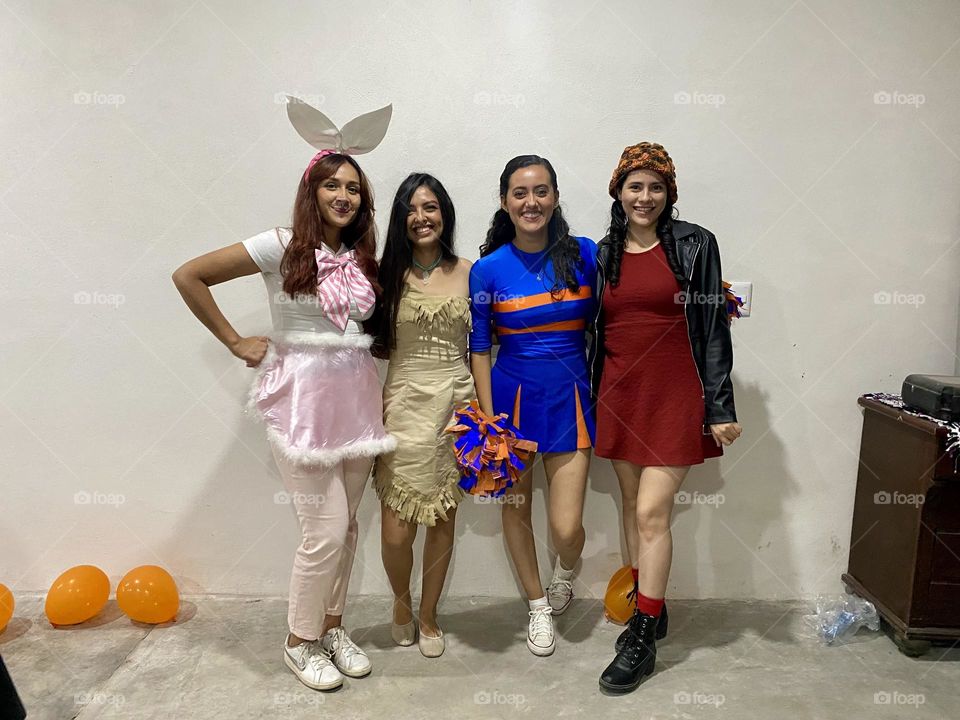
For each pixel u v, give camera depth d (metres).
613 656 2.21
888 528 2.26
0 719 1.41
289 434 1.94
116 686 2.04
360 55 2.33
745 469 2.51
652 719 1.90
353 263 2.01
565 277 2.07
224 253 1.95
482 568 2.57
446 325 2.07
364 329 2.07
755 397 2.47
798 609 2.49
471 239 2.41
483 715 1.92
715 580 2.56
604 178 2.37
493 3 2.30
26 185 2.40
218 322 1.99
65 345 2.48
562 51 2.31
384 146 2.37
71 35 2.33
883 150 2.34
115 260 2.44
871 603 2.34
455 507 2.16
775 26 2.29
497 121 2.35
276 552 2.57
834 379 2.46
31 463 2.54
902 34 2.29
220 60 2.34
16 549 2.58
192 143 2.38
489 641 2.30
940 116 2.33
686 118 2.33
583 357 2.18
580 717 1.91
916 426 2.08
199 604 2.54
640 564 2.09
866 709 1.93
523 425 2.16
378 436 2.05
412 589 2.59
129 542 2.58
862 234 2.38
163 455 2.54
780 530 2.54
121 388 2.50
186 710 1.93
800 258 2.40
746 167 2.36
